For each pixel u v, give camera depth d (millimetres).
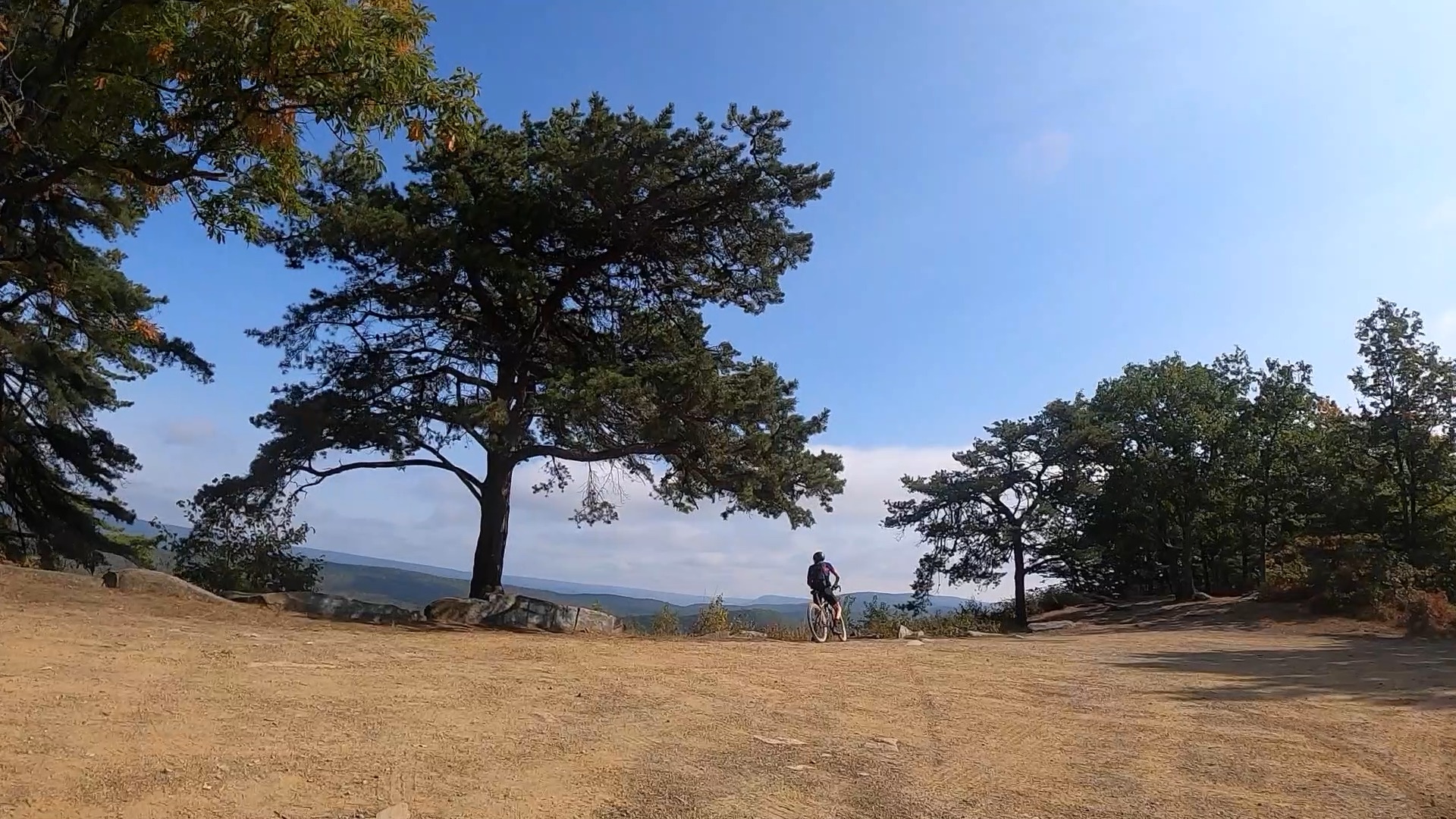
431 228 18312
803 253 21875
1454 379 33812
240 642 10352
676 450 19141
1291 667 14305
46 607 11875
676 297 22484
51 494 26109
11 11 9258
